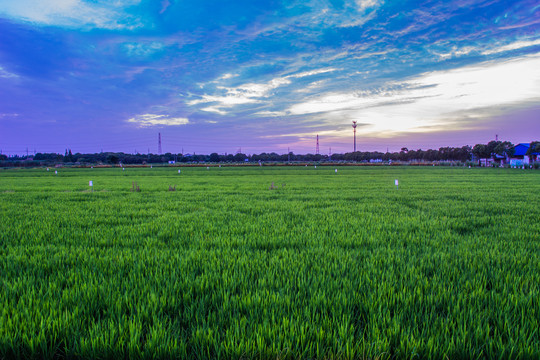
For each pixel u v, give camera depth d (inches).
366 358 105.4
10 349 109.8
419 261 208.4
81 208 474.0
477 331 115.8
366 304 139.9
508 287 160.9
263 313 132.7
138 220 371.9
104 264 199.2
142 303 141.9
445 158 4411.9
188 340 117.6
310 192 746.8
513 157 3385.8
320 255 223.3
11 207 477.4
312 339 115.5
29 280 167.8
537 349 106.0
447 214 411.2
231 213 421.1
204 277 171.2
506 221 357.1
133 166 3412.9
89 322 125.6
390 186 916.6
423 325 125.1
